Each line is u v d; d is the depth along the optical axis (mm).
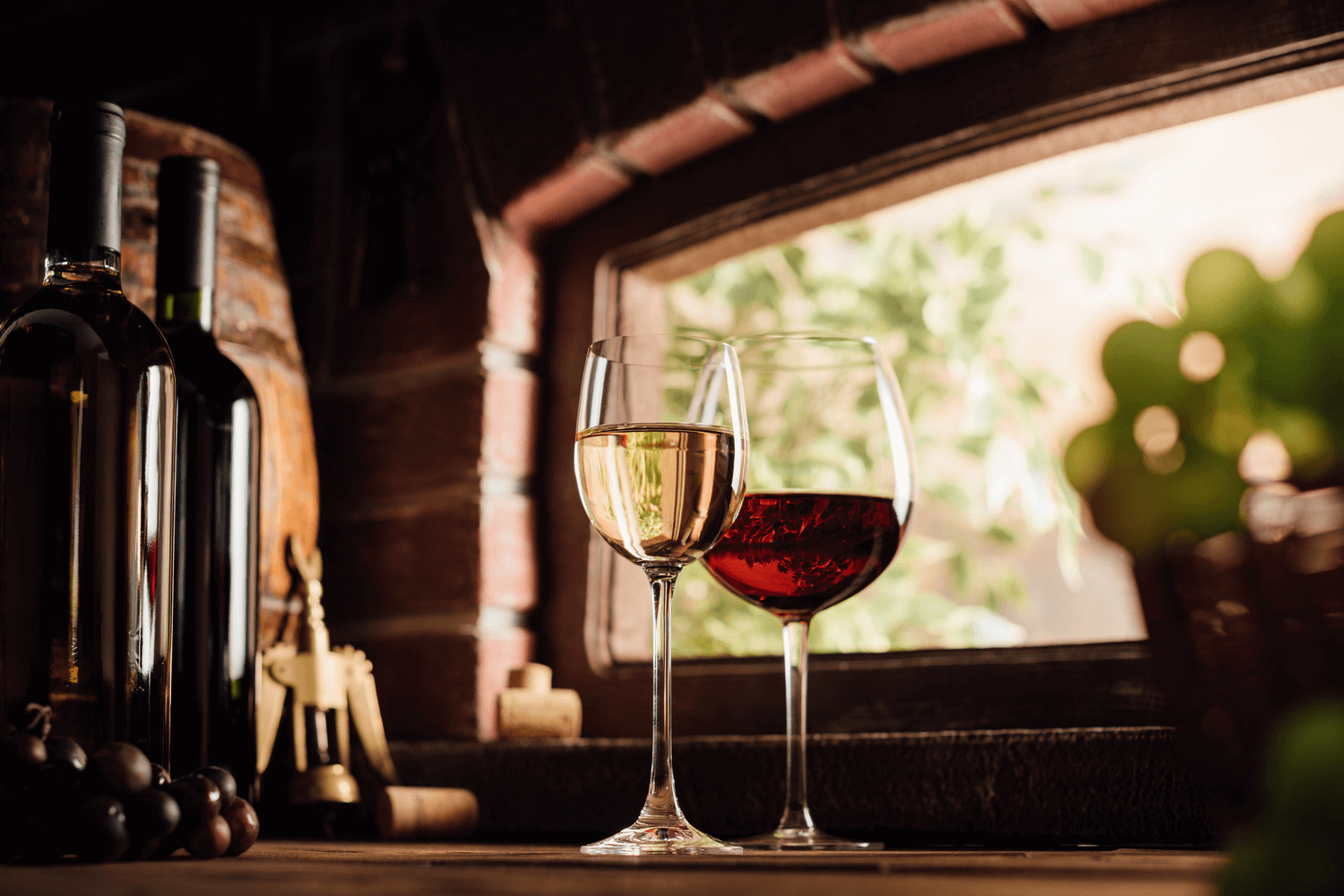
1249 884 427
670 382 787
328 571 1166
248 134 1252
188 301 905
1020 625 1715
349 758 1047
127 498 749
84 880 594
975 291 1598
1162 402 539
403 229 1176
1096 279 1477
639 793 961
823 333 878
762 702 1029
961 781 878
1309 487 522
